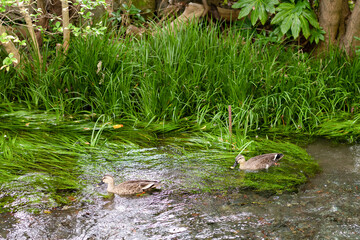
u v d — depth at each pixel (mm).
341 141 7953
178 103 8766
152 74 8898
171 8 12086
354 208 5547
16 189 5906
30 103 8953
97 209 5520
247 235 4949
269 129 8398
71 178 6309
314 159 7180
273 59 9445
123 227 5117
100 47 9055
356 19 10430
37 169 6535
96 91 8859
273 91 8984
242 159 6758
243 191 6016
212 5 11672
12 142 7172
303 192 5992
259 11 10156
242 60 9203
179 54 9102
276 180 6352
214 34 9828
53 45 10562
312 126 8539
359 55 9789
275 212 5453
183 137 7949
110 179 5996
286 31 10070
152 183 6008
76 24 11406
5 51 9578
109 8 11594
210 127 8227
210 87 9031
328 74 9680
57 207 5531
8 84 9227
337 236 4926
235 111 8523
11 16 11109
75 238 4895
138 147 7480
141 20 11766
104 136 7887
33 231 5000
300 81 9164
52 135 7719
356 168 6805
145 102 8664
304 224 5176
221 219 5289
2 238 4848
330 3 10523
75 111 8742
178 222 5227
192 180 6328
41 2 10688
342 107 9289
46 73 8969
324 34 10859
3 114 8305
